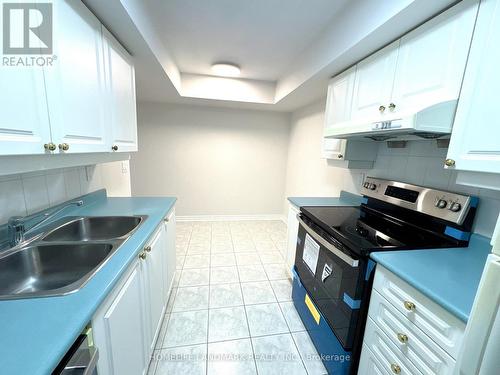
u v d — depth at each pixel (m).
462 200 1.16
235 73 2.80
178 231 3.54
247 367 1.40
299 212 2.01
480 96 0.85
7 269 0.97
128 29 1.33
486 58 0.83
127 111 1.61
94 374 0.71
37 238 1.15
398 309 0.92
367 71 1.50
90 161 1.22
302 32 1.81
